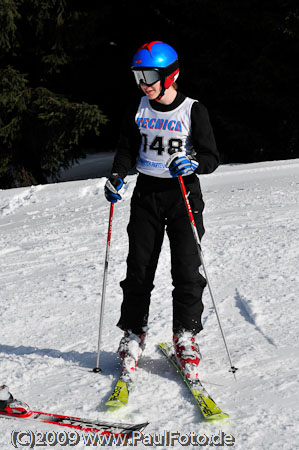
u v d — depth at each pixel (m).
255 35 19.56
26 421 3.40
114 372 3.97
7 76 17.83
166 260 6.33
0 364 4.17
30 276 6.52
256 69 19.09
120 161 3.94
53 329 4.89
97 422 3.34
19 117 18.56
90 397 3.64
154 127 3.72
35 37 19.00
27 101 18.39
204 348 4.24
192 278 3.76
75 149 20.39
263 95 19.03
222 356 4.08
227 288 5.48
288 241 6.73
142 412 3.42
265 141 20.08
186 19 20.36
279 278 5.60
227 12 18.91
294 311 4.79
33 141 19.22
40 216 10.16
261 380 3.69
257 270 5.89
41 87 18.67
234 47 19.31
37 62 19.62
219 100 19.97
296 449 2.96
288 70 19.05
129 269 3.85
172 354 4.09
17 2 17.69
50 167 19.38
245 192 9.95
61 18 18.52
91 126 18.06
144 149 3.78
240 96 19.16
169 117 3.69
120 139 3.97
